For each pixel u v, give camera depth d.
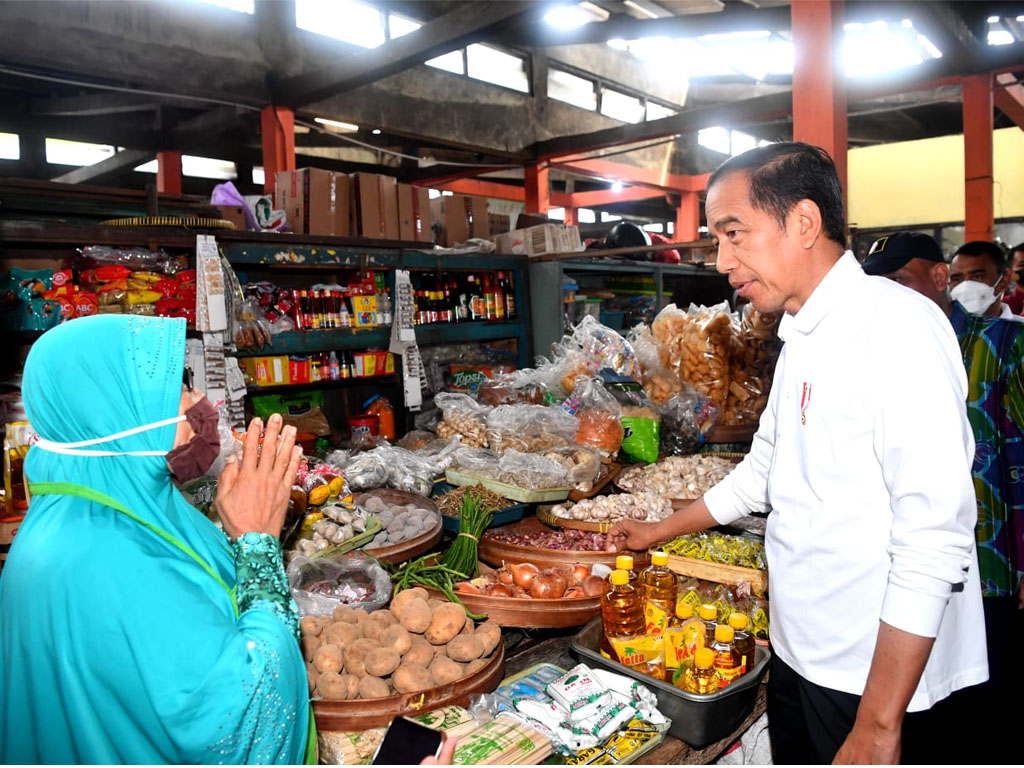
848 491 1.25
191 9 5.59
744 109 7.74
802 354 1.31
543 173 9.21
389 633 1.53
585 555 2.06
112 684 0.93
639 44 10.78
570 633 2.04
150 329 1.08
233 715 0.97
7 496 2.06
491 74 8.51
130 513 1.03
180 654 0.95
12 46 4.65
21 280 2.51
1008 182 10.85
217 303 2.71
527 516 2.62
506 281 4.38
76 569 0.94
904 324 1.18
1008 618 1.97
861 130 12.13
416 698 1.43
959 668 1.30
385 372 3.64
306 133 8.36
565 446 2.76
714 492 1.82
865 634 1.24
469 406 3.24
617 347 3.42
